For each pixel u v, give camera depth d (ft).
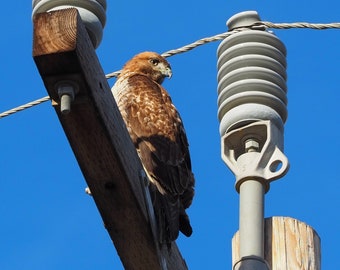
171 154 37.27
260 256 32.30
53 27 27.27
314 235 33.12
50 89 27.96
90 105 28.40
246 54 36.32
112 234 31.73
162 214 34.65
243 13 39.78
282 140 35.14
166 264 32.68
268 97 35.40
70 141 29.48
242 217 33.17
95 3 34.12
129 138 31.17
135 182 30.99
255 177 33.86
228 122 35.37
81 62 27.45
